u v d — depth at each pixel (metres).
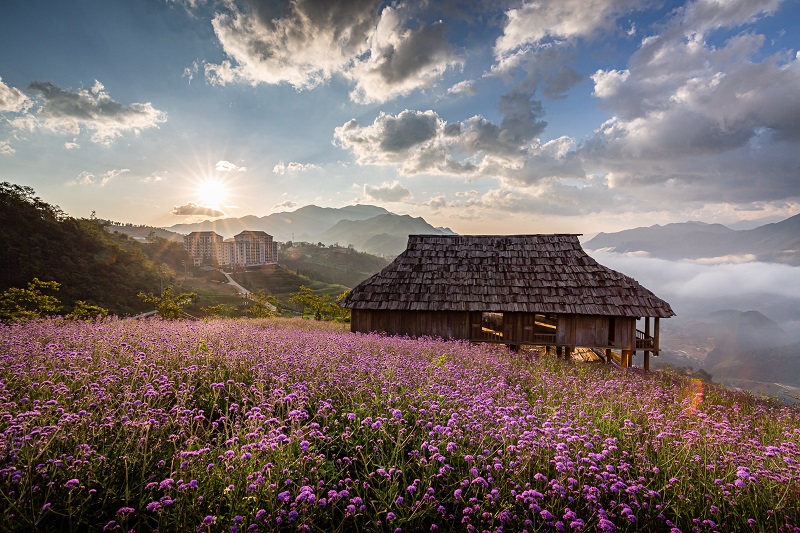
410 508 4.07
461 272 20.92
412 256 22.11
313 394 6.57
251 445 4.27
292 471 4.30
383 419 5.36
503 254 21.56
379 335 18.23
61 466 3.97
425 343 14.98
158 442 4.60
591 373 11.99
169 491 3.94
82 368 6.80
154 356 7.80
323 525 4.09
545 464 4.87
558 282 19.78
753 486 4.69
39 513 3.43
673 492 4.61
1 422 4.71
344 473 4.86
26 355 7.35
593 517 4.09
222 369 7.70
